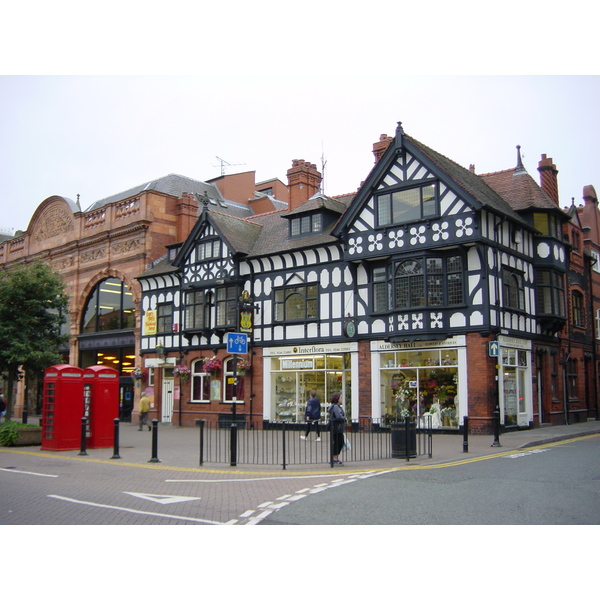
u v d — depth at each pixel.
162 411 30.53
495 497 9.12
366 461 14.48
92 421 18.41
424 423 18.08
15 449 18.36
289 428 24.62
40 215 38.84
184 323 28.97
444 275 20.86
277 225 28.38
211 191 38.53
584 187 33.44
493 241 20.86
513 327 21.67
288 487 11.08
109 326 33.69
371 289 22.67
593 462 12.95
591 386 29.89
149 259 31.58
